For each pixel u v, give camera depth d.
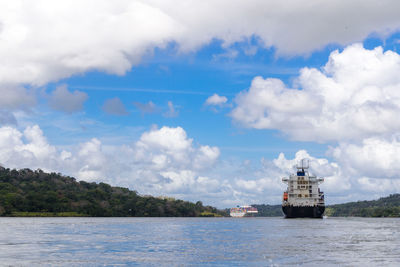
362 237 94.81
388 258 57.09
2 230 128.12
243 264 52.50
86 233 113.12
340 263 52.81
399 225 167.12
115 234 109.31
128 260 56.16
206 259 57.03
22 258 57.91
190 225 180.75
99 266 51.41
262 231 122.75
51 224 183.25
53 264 52.62
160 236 101.56
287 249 68.75
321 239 89.31
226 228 147.25
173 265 51.97
